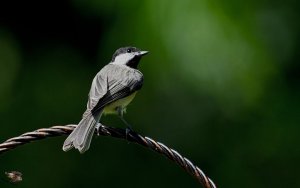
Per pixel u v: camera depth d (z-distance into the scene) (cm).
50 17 1420
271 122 1323
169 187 1364
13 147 714
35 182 1338
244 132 1340
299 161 1348
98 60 1369
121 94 884
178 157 716
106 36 1309
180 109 1293
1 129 1342
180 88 1223
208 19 1164
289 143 1340
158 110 1311
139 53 1019
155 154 1370
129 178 1365
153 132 1340
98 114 815
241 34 1186
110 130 762
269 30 1260
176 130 1334
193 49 1167
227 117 1309
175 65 1182
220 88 1198
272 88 1280
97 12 1345
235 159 1348
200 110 1290
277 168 1355
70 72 1395
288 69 1316
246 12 1202
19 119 1355
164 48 1177
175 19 1171
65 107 1373
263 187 1355
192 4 1168
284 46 1292
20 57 1399
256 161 1351
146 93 1259
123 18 1262
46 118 1362
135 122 1347
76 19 1400
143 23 1197
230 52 1176
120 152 1369
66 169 1355
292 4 1302
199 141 1341
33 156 1345
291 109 1318
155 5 1184
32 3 1425
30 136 722
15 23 1421
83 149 748
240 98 1223
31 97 1373
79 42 1404
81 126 772
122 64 981
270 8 1265
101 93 859
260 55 1207
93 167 1364
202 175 709
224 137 1342
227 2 1183
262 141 1338
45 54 1406
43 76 1391
